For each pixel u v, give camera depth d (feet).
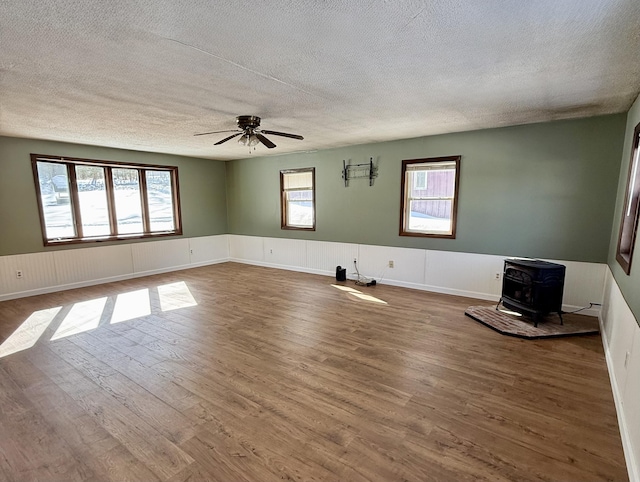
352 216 19.72
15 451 6.31
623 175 11.67
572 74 8.35
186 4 5.24
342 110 11.64
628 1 5.18
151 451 6.28
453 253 16.44
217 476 5.71
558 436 6.63
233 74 8.27
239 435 6.70
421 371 9.17
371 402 7.78
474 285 16.01
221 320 13.20
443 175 16.56
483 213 15.37
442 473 5.75
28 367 9.48
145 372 9.18
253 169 24.12
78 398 7.99
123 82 8.75
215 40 6.50
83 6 5.24
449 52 7.11
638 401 5.83
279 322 12.95
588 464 5.95
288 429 6.87
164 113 11.78
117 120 12.72
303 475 5.72
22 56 7.09
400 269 18.28
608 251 12.73
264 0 5.15
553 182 13.65
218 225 25.54
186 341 11.21
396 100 10.53
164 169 21.98
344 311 14.20
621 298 8.86
